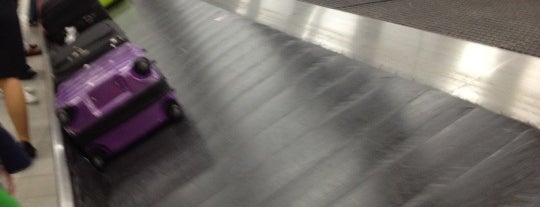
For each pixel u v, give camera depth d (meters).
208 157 3.18
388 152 2.50
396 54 3.25
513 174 2.06
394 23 3.73
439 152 2.34
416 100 2.74
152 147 3.55
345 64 3.39
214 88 3.96
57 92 3.83
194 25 5.50
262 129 3.18
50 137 4.27
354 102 2.99
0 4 3.77
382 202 2.26
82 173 3.56
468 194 2.07
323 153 2.72
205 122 3.58
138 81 3.53
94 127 3.45
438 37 3.24
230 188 2.83
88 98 3.45
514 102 2.42
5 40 3.85
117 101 3.49
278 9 4.77
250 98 3.57
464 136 2.35
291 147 2.89
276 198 2.60
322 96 3.18
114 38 4.16
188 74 4.46
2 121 4.78
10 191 2.21
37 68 5.98
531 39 3.10
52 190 3.55
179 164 3.26
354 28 3.82
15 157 2.18
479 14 3.74
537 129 2.21
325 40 3.84
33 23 7.23
